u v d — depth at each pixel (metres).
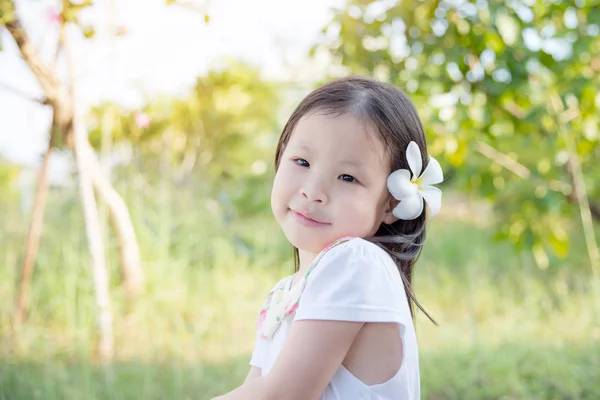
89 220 3.17
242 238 5.04
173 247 4.28
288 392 1.09
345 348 1.11
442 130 3.04
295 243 1.21
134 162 4.25
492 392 2.93
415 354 1.21
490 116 3.14
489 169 3.67
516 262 4.97
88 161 3.23
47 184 3.28
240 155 6.31
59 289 3.46
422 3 3.19
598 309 3.70
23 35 2.80
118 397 2.73
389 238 1.28
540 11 3.09
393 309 1.13
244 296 4.12
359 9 3.31
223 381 2.96
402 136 1.24
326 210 1.18
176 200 4.63
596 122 3.18
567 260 4.67
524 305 4.05
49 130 3.20
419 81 3.19
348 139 1.18
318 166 1.19
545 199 3.38
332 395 1.14
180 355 3.09
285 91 6.50
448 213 7.98
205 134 5.79
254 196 5.66
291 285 1.30
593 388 2.94
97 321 3.15
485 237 5.89
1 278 3.51
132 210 3.97
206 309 3.77
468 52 3.13
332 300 1.11
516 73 3.09
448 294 4.37
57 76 3.05
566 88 3.16
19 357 3.03
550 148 3.44
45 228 3.80
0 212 4.00
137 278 3.66
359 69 3.39
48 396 2.63
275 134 6.88
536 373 3.10
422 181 1.26
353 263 1.14
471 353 3.27
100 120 3.83
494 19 2.93
